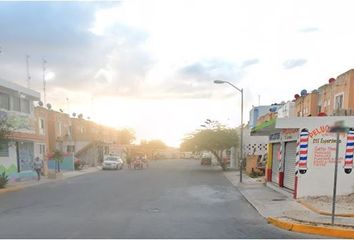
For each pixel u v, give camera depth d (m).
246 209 13.12
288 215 10.98
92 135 55.19
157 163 65.25
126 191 19.12
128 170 41.44
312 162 14.84
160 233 8.96
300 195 14.93
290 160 17.73
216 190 19.80
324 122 14.82
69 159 40.88
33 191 19.92
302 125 14.87
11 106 25.89
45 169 31.08
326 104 21.11
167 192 18.69
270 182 21.81
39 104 36.41
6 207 13.93
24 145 27.92
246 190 19.25
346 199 13.64
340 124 9.48
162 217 11.34
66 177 30.48
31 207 13.84
